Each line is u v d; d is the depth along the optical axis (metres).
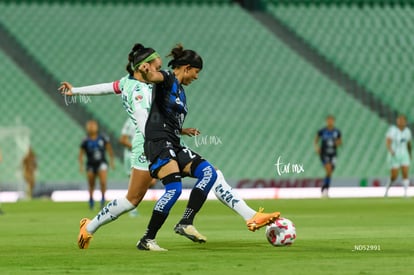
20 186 101.81
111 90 32.38
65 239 38.22
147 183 30.95
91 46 121.69
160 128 29.95
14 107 111.56
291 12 131.25
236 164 111.31
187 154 31.08
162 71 29.52
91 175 75.75
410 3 136.25
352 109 118.19
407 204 78.19
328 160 96.44
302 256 27.31
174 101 29.89
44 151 108.19
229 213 65.12
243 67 122.19
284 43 126.62
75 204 86.94
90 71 118.44
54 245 34.16
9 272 23.16
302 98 118.94
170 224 50.12
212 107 116.88
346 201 86.62
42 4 127.75
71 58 119.25
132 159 31.17
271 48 125.44
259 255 27.80
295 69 122.62
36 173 106.00
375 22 131.25
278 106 117.75
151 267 23.97
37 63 117.69
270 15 131.25
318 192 103.44
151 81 29.17
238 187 105.31
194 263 25.05
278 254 28.23
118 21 126.31
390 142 94.25
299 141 114.38
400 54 126.69
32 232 44.00
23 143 108.25
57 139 109.31
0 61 116.38
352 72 123.25
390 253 28.44
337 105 118.56
